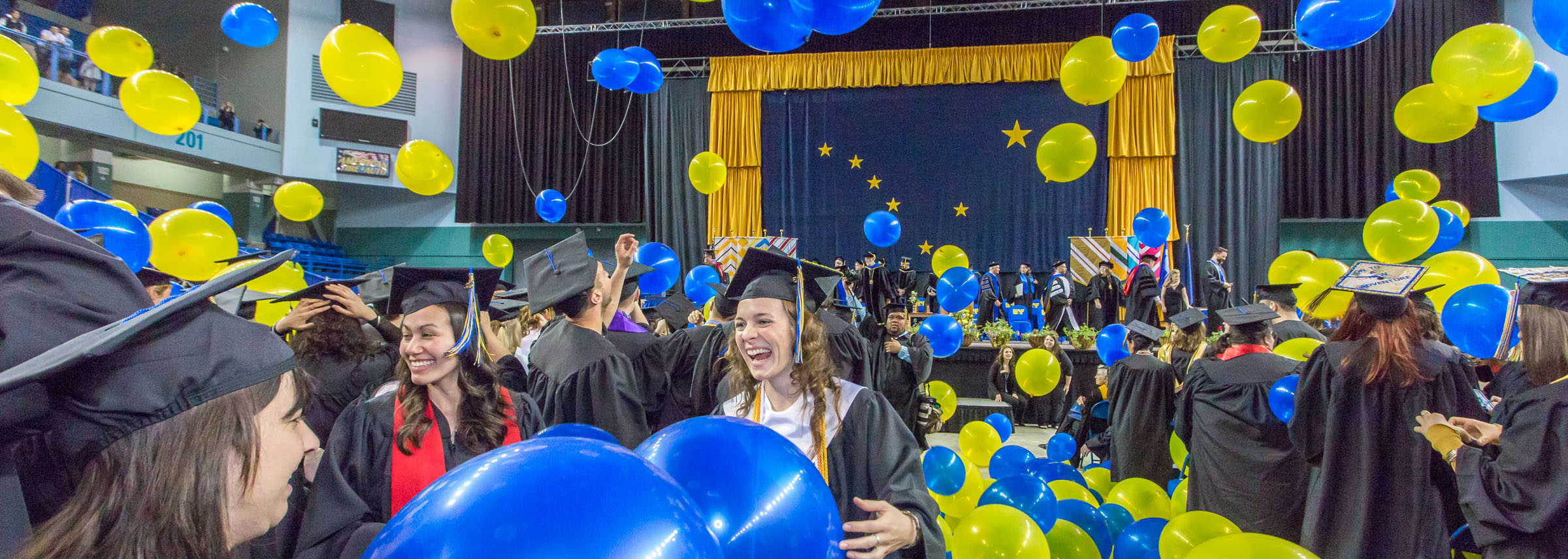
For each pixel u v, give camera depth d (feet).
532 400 6.72
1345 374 8.31
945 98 47.62
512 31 15.72
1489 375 12.78
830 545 3.45
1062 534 8.52
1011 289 46.14
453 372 5.90
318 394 7.43
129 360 2.20
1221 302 35.91
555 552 2.02
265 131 47.39
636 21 48.21
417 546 2.08
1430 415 7.03
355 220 55.26
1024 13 47.26
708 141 49.70
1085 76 18.88
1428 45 41.78
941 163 47.42
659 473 2.49
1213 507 10.91
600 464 2.37
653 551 2.13
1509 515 6.04
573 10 48.96
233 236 13.48
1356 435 8.23
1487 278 12.74
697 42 50.49
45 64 35.63
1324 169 44.19
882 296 43.16
